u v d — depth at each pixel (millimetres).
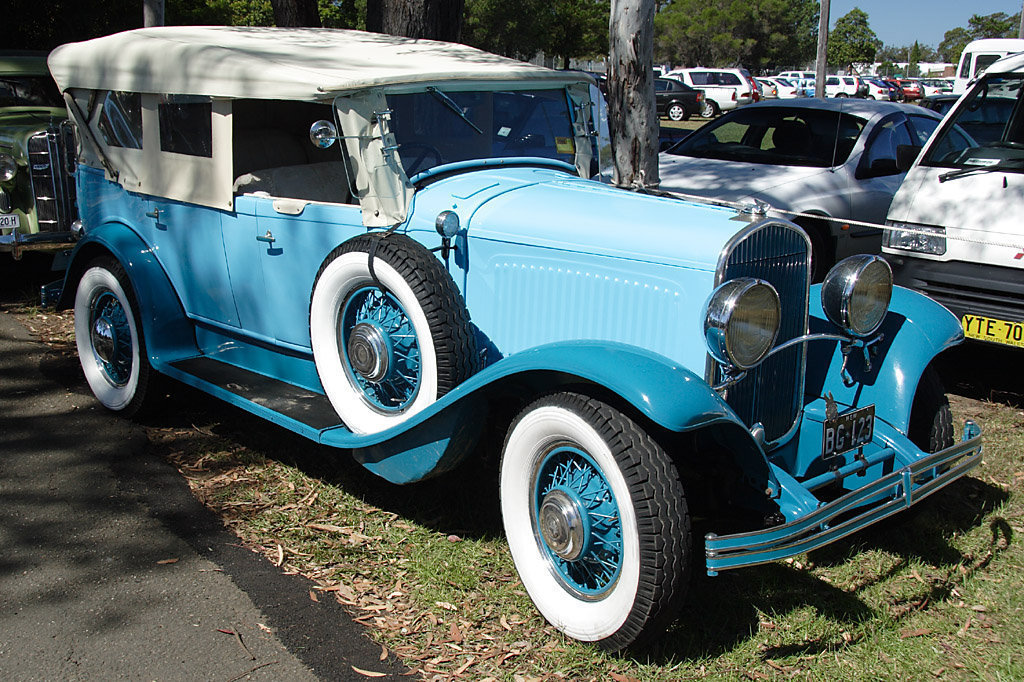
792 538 2625
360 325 3473
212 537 3533
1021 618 3125
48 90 8375
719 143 7840
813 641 2965
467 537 3580
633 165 5125
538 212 3391
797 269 3211
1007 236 5211
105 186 4820
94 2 12297
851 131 7316
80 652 2809
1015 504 4016
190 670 2732
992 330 5281
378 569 3336
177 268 4449
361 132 3516
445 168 3785
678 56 70562
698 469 3100
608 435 2635
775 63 72250
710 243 2928
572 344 2844
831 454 3205
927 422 3613
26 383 5168
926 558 3539
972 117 5738
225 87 3756
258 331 4172
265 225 3920
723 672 2781
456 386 3221
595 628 2777
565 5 38000
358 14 26344
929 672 2816
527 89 4137
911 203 5684
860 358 3553
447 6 7137
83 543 3451
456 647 2885
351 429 3520
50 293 5012
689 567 2602
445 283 3275
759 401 3160
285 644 2875
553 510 2848
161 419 4711
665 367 2703
